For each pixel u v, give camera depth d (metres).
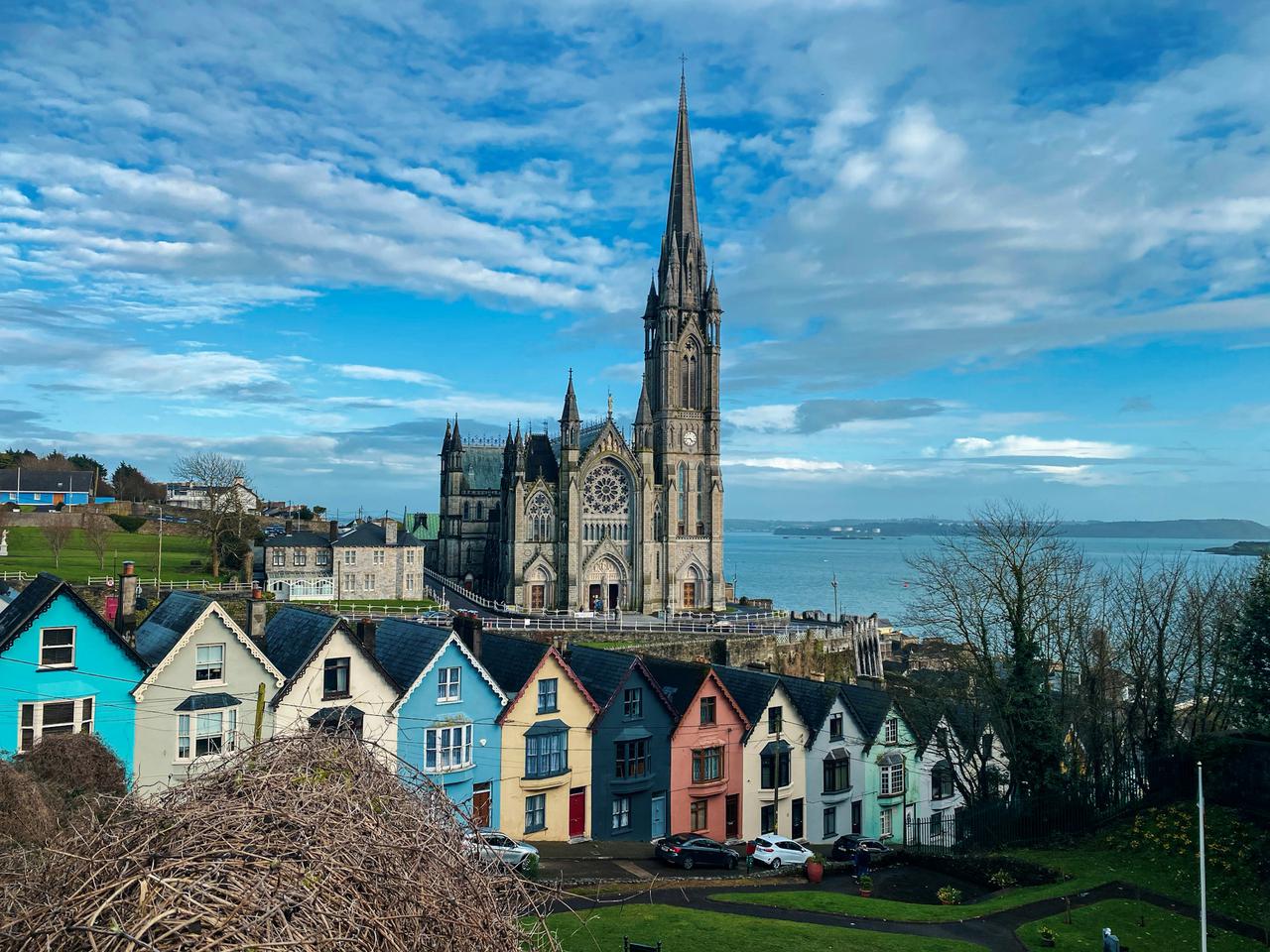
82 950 10.74
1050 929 35.78
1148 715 56.84
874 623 123.06
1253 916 37.34
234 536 119.00
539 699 50.38
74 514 142.50
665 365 142.88
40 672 39.62
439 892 13.34
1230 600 59.38
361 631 48.25
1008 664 54.16
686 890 40.62
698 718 54.94
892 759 62.19
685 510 143.50
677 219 148.62
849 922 36.44
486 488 171.25
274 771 14.00
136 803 13.76
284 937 11.20
